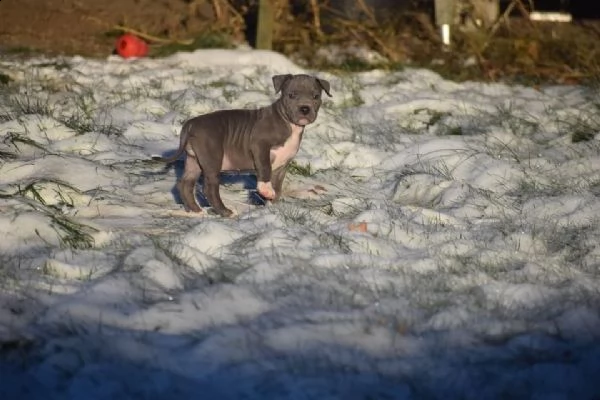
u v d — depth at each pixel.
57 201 11.02
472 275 8.90
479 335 7.77
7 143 12.91
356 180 12.91
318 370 7.12
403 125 15.59
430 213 10.86
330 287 8.46
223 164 11.07
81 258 9.04
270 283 8.55
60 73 17.56
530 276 8.97
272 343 7.46
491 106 16.53
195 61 19.34
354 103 16.80
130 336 7.49
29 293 8.16
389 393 6.87
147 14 21.61
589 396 7.00
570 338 7.78
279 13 21.06
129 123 14.56
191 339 7.53
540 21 22.75
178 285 8.55
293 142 11.10
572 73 19.50
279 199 11.49
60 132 13.73
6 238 9.43
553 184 12.41
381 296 8.41
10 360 7.14
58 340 7.34
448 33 20.66
